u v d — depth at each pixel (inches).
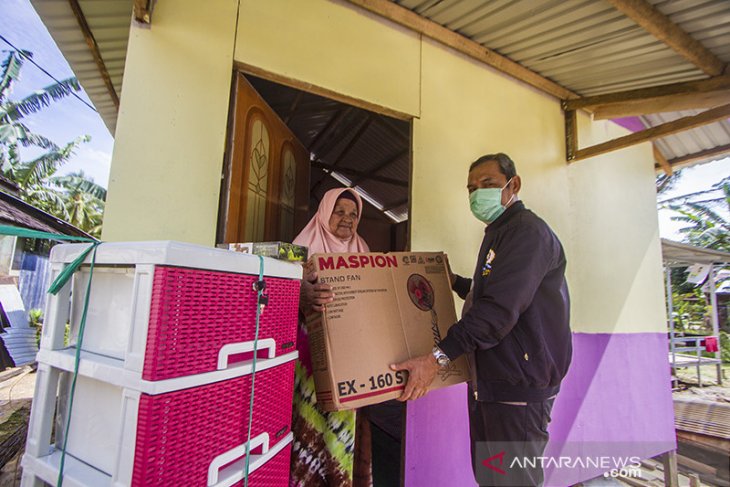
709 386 262.5
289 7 66.1
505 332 42.3
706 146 149.3
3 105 422.9
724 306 441.7
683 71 93.7
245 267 33.5
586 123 109.0
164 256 26.7
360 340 46.3
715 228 523.8
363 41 73.6
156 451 25.7
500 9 74.7
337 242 71.9
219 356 30.8
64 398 33.9
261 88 102.7
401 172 156.8
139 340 27.1
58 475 29.4
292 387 41.4
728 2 68.1
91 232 580.7
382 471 79.4
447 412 74.5
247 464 32.7
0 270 283.7
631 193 119.5
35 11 93.6
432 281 55.2
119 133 52.6
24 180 479.2
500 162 55.0
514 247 44.7
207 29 59.0
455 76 85.3
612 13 73.8
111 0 87.4
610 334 104.5
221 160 58.3
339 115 122.1
